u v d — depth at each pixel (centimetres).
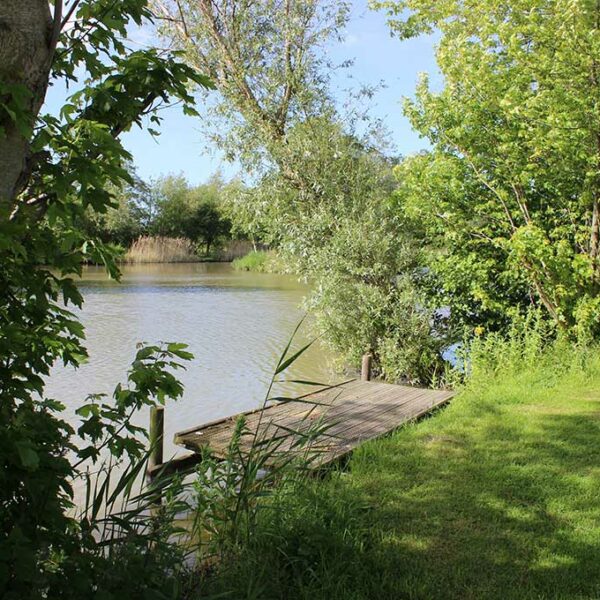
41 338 288
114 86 292
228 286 2947
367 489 502
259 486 423
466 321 1173
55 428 276
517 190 1023
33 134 245
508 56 988
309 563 367
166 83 293
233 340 1525
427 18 1164
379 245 1180
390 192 1322
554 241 1059
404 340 1155
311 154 1345
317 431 500
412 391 869
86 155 263
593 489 498
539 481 516
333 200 1337
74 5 259
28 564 218
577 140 909
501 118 1014
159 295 2506
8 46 225
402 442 621
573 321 1019
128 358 1264
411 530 428
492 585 359
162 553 311
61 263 280
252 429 677
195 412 928
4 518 243
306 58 1398
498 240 1017
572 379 859
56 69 303
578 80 874
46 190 265
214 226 6100
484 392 820
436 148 1077
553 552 398
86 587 243
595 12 846
